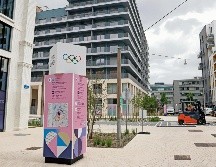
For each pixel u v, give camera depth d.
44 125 7.66
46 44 60.31
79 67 8.12
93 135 14.95
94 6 56.38
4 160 7.75
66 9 58.84
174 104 111.38
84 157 8.27
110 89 51.25
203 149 9.77
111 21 56.06
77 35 58.62
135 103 35.06
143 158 8.08
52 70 8.06
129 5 55.47
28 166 6.93
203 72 84.38
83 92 8.19
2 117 17.62
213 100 65.94
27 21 19.91
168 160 7.74
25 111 19.42
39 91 56.28
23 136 14.61
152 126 22.98
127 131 15.54
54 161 7.42
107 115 49.56
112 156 8.45
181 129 19.28
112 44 54.47
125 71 54.28
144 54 84.25
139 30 72.19
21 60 19.27
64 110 7.52
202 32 84.62
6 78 18.17
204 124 24.80
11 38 18.66
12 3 19.14
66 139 7.35
